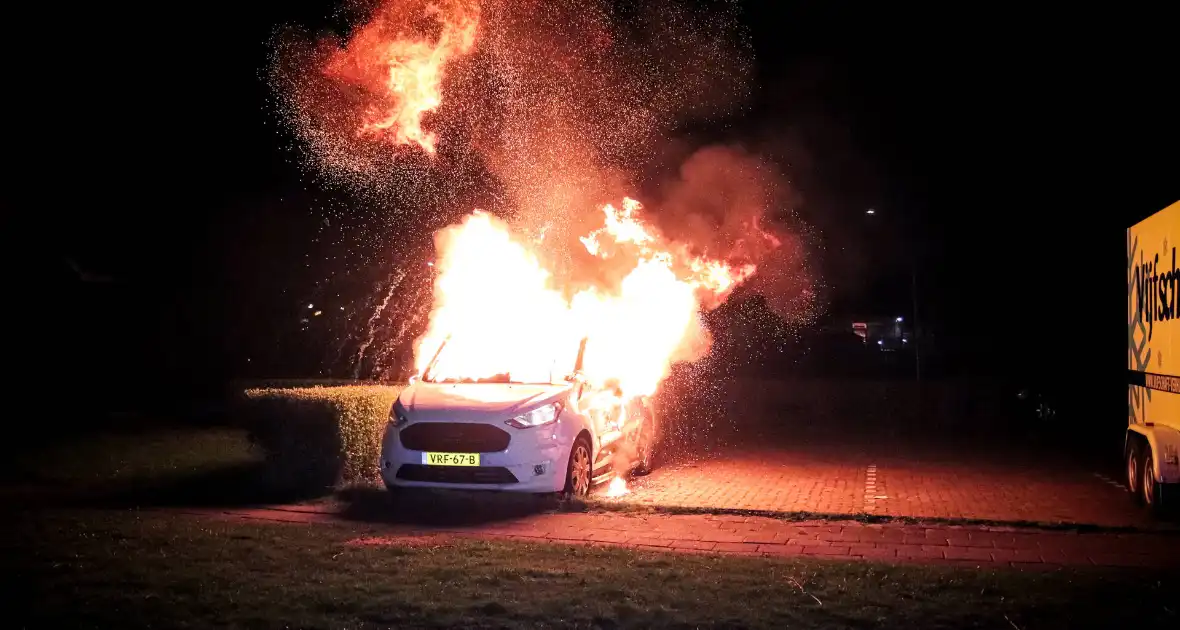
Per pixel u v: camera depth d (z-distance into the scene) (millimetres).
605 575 6730
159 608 5973
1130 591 6355
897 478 12672
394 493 10039
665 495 11141
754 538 8148
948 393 21344
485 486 9539
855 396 21516
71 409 17172
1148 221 10070
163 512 9133
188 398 20047
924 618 5789
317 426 10539
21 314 19234
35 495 10172
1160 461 9031
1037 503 10641
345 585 6461
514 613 5848
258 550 7453
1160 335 9609
